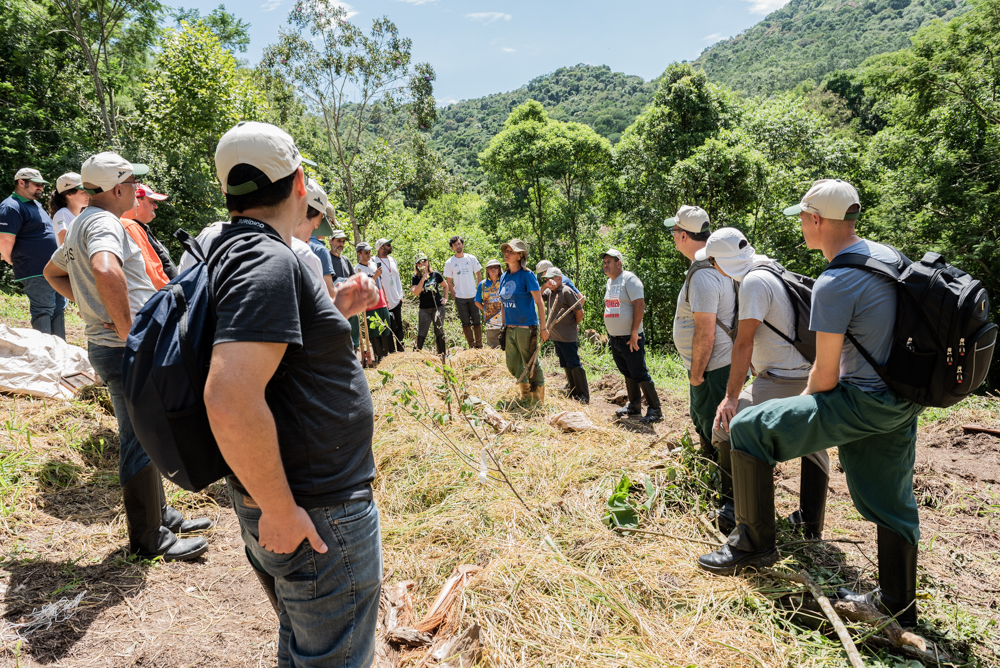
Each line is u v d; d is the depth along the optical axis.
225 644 2.26
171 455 1.28
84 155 18.45
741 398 3.01
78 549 2.78
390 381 5.73
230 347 1.16
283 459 1.31
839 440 2.30
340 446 1.38
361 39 23.36
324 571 1.36
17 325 6.44
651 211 20.94
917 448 4.43
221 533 3.14
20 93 18.88
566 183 29.00
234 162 1.37
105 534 2.92
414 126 25.80
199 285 1.33
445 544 2.95
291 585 1.37
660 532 2.92
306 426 1.31
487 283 8.18
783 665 2.04
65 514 3.07
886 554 2.35
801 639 2.22
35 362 4.22
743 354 2.86
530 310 5.73
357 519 1.41
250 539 1.42
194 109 19.81
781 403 2.40
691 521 3.05
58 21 20.12
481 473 3.55
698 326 3.30
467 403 4.20
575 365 6.32
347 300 1.66
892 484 2.31
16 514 2.92
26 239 5.02
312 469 1.33
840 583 2.58
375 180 29.39
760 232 20.03
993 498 3.42
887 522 2.31
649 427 5.57
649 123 24.42
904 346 2.12
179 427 1.26
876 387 2.22
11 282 12.71
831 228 2.41
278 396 1.30
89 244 2.54
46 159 17.59
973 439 4.39
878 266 2.18
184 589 2.60
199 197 19.62
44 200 13.24
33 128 18.27
